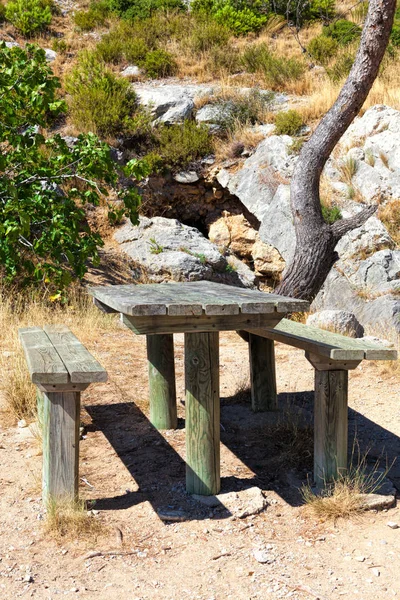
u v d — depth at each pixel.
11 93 8.30
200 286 4.93
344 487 3.54
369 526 3.33
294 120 14.62
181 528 3.27
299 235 9.69
